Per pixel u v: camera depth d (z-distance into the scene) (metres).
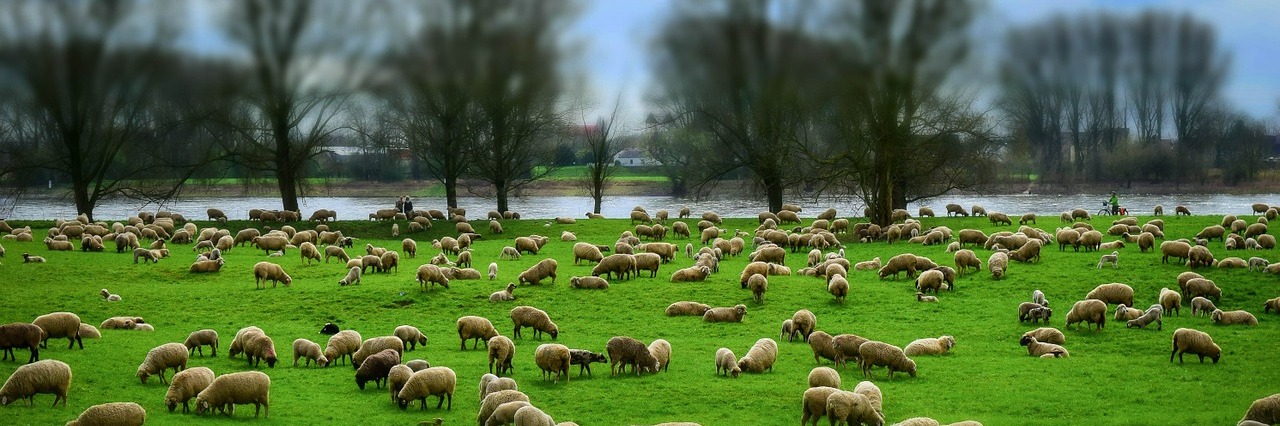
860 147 78.31
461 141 94.06
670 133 121.62
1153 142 150.12
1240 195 135.25
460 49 93.00
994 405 30.66
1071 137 151.00
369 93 94.56
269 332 43.25
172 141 100.88
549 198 144.62
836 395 27.08
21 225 82.56
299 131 97.44
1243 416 28.78
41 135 100.25
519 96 94.75
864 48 77.50
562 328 44.09
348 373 35.09
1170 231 69.81
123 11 86.56
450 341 41.19
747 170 110.25
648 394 32.00
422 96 95.06
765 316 46.19
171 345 33.34
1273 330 41.69
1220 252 59.38
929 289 50.75
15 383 28.12
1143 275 52.56
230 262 60.66
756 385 33.12
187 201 136.88
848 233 77.25
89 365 34.34
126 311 47.00
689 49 97.06
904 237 72.00
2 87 85.75
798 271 56.09
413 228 82.31
